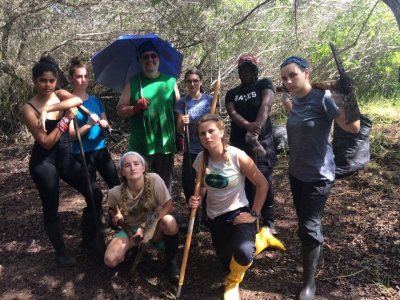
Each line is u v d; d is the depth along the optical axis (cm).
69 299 319
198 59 802
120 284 331
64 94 338
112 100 830
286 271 343
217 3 752
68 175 352
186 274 344
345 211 444
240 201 318
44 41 805
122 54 395
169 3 732
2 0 720
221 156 306
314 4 841
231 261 304
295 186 310
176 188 532
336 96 279
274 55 819
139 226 333
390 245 371
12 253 386
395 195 472
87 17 788
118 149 713
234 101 378
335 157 493
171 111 389
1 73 805
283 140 619
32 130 318
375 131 676
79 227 430
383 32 903
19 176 615
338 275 333
